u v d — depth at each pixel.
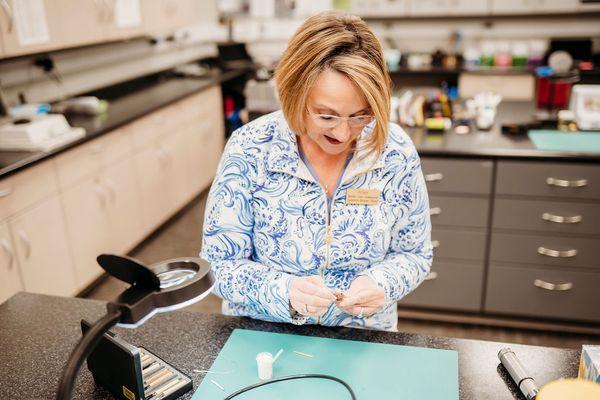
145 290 0.70
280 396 0.88
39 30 2.77
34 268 2.51
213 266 1.09
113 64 4.21
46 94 3.45
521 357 0.98
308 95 0.91
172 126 3.89
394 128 1.12
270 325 1.09
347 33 0.88
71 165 2.73
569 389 0.69
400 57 5.42
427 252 1.18
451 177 2.36
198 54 5.72
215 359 0.98
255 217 1.11
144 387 0.88
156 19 4.03
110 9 3.38
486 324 2.61
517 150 2.25
